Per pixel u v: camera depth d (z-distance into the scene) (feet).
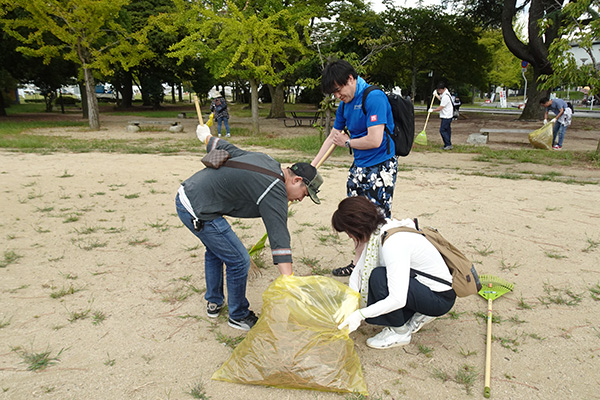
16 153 33.68
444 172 27.66
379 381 7.88
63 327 9.46
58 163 29.17
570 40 30.04
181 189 8.29
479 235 15.31
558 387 7.73
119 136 50.26
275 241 8.07
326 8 69.97
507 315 10.20
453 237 15.12
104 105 145.79
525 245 14.38
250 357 7.70
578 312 10.27
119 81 121.80
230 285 9.07
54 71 86.94
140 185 22.90
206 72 119.14
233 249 8.55
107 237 15.01
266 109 126.00
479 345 9.06
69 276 11.93
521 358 8.58
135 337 9.15
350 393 7.43
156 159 31.60
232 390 7.55
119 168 27.58
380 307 7.66
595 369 8.22
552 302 10.76
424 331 9.61
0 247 13.92
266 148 39.60
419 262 8.26
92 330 9.37
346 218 8.16
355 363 7.81
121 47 58.54
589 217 17.35
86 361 8.32
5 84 80.12
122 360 8.37
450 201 19.90
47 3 53.72
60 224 16.30
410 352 8.83
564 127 38.78
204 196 8.07
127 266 12.67
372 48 44.91
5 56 74.43
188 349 8.77
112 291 11.14
